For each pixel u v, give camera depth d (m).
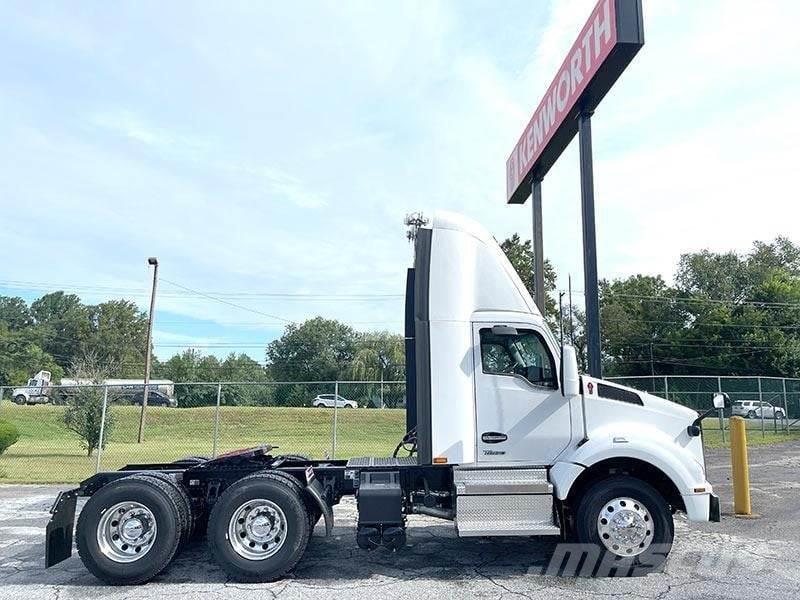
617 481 5.93
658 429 6.29
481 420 6.15
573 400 6.25
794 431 24.44
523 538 7.28
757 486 11.11
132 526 5.77
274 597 5.26
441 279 6.37
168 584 5.66
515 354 6.33
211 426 24.45
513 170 11.85
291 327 92.62
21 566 6.29
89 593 5.41
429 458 6.05
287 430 23.52
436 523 8.17
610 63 7.76
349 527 7.97
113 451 18.70
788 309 59.41
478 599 5.16
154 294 34.00
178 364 78.44
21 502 9.89
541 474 6.03
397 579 5.75
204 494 6.48
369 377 73.00
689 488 5.84
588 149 8.63
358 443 20.50
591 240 8.52
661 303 66.00
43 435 24.09
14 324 107.12
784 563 6.18
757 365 57.47
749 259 72.56
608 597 5.19
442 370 6.18
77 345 97.75
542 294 10.33
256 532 5.79
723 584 5.52
